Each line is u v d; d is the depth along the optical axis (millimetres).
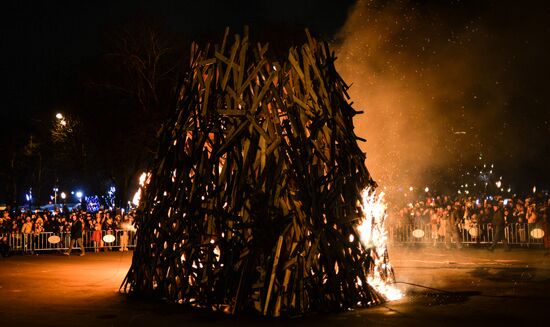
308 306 9117
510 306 9672
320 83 10039
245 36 10094
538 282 12727
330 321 8516
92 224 24672
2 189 65188
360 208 10078
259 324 8359
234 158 9609
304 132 9625
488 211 24297
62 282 13359
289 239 9148
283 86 9766
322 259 9359
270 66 10031
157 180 10688
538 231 22328
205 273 9523
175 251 9953
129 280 11188
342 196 9859
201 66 10547
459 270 15258
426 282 12758
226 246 9398
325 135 9891
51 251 24266
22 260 20094
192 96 10453
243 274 9070
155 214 10461
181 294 9922
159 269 10375
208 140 9930
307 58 10078
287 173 9312
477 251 22359
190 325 8336
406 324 8305
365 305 9688
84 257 21516
